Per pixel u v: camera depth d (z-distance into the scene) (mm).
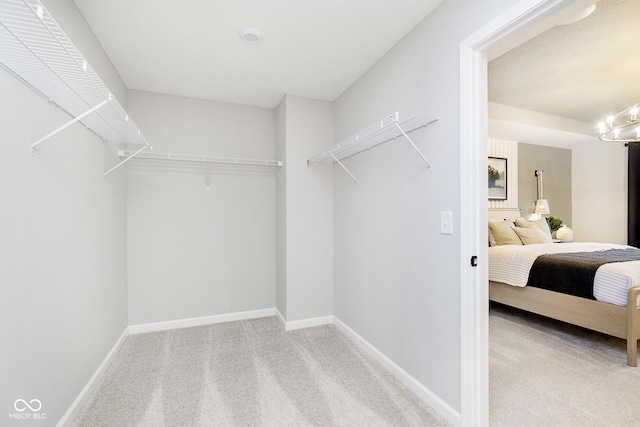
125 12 1731
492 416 1646
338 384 1955
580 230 5402
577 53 2504
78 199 1751
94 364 1938
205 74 2510
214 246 3072
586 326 2512
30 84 1294
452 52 1574
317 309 3025
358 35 1965
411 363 1910
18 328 1210
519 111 3891
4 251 1136
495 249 3449
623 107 3850
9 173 1170
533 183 5043
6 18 891
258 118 3236
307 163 2984
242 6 1687
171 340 2641
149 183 2846
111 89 2316
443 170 1641
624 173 4938
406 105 1952
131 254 2783
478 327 1477
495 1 1331
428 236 1763
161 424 1583
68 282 1620
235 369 2141
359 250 2562
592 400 1799
